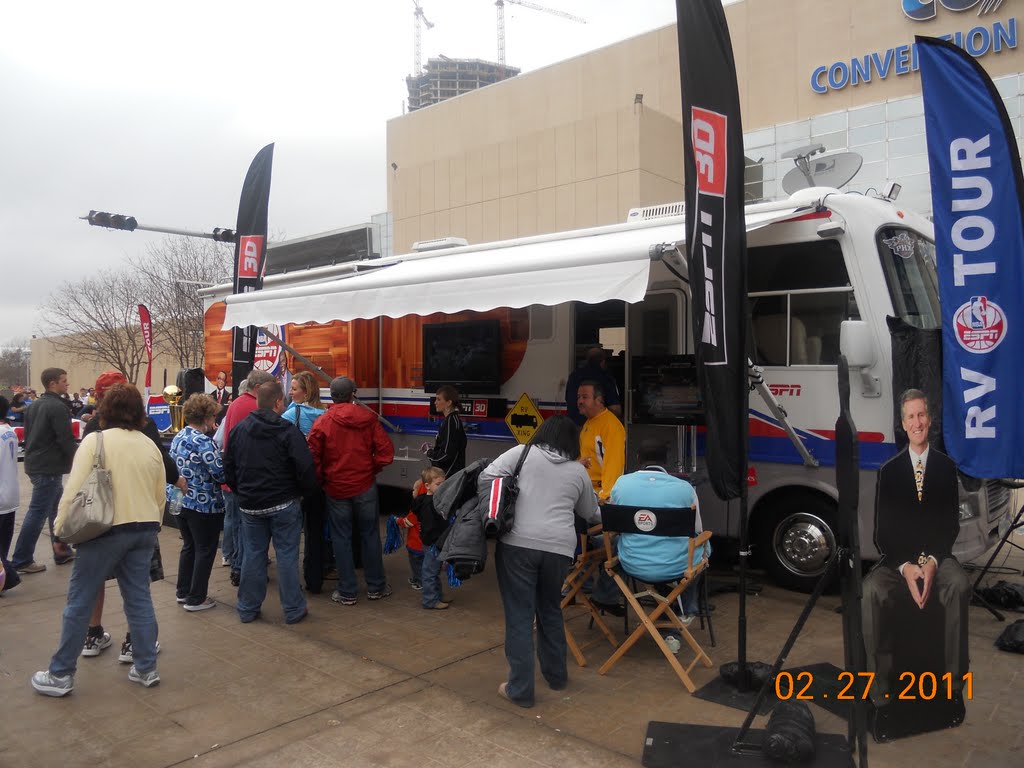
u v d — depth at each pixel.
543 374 7.69
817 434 6.03
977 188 4.94
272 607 6.18
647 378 6.64
